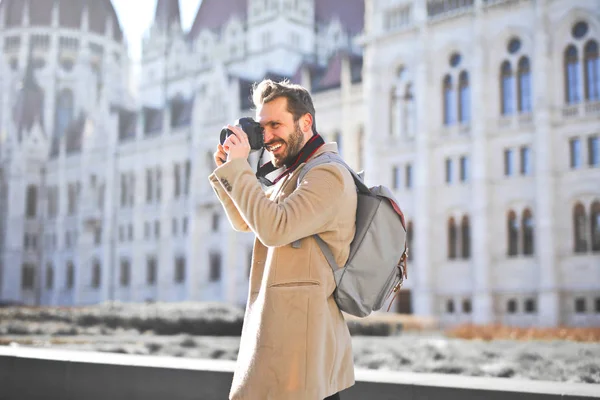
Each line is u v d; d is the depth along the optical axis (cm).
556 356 1241
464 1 4397
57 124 9369
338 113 5128
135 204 6650
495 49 4206
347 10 8225
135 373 653
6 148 8075
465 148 4281
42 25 9856
